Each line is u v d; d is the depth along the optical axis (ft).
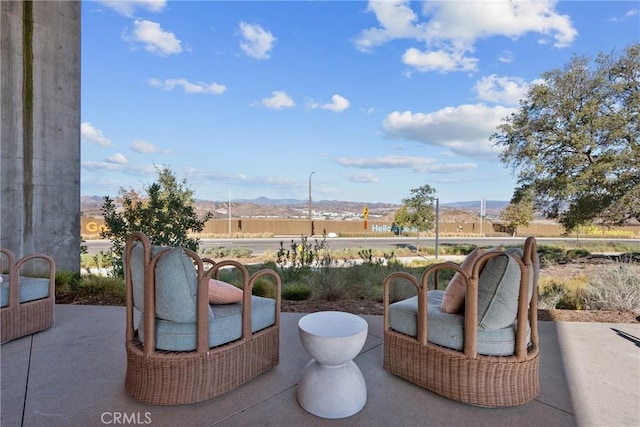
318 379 6.64
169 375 6.66
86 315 12.60
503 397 6.72
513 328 6.84
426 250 53.93
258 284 16.10
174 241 18.98
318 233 100.22
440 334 7.23
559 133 38.63
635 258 32.96
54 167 18.84
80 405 6.65
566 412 6.60
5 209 16.72
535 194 40.93
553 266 31.45
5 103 16.78
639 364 8.79
